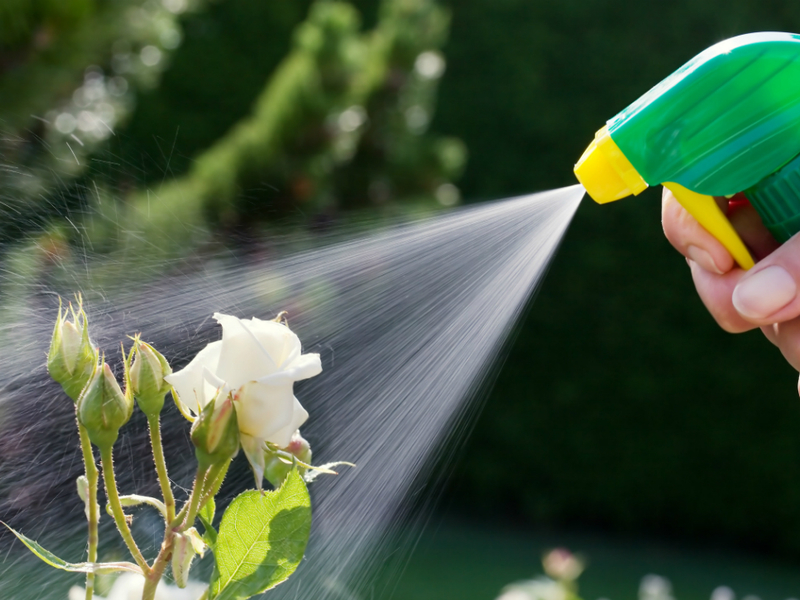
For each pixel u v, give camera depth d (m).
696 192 0.97
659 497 6.06
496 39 6.25
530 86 6.20
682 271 5.91
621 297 6.01
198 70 5.46
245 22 5.62
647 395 5.99
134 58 3.16
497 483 6.33
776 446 5.79
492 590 4.76
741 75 0.87
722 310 1.14
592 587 5.03
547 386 6.18
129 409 0.61
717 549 6.05
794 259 0.98
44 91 2.46
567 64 6.16
